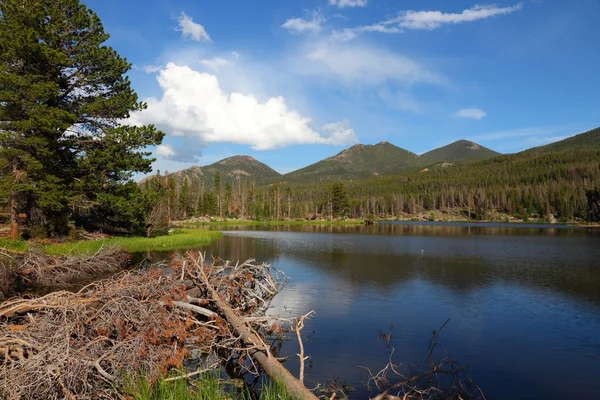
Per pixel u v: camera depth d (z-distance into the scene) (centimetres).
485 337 1099
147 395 612
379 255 3128
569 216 12800
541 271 2328
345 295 1627
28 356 677
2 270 1395
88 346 703
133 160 3041
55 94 2498
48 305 831
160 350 777
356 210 16612
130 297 877
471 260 2838
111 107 2870
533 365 897
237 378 794
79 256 1934
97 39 2914
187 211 11431
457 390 754
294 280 1981
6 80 2242
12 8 2480
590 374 845
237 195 14100
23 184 2369
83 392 611
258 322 1091
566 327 1203
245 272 1414
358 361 904
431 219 15775
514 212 15338
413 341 1056
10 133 2347
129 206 3114
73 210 2920
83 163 2812
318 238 5100
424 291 1719
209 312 992
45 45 2455
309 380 794
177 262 1320
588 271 2331
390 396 652
